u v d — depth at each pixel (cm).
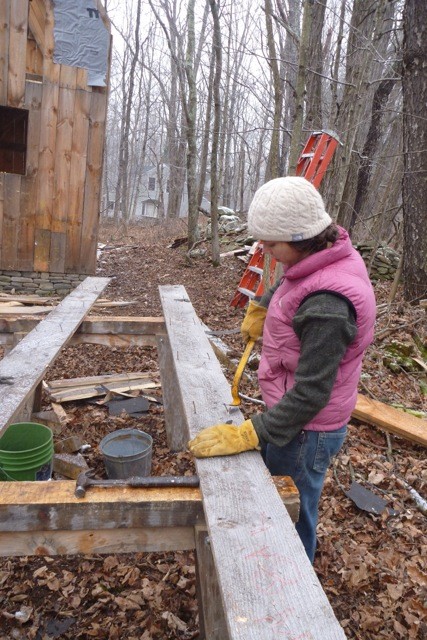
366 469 370
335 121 825
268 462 195
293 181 158
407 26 692
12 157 897
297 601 118
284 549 135
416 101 691
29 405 382
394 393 501
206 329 571
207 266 988
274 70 574
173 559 290
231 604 117
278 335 174
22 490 160
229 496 157
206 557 162
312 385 153
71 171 738
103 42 704
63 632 246
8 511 151
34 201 737
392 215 1054
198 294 836
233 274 921
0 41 668
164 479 168
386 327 624
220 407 224
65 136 723
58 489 162
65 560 288
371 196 1269
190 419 211
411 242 707
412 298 717
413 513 324
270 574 126
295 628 111
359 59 796
